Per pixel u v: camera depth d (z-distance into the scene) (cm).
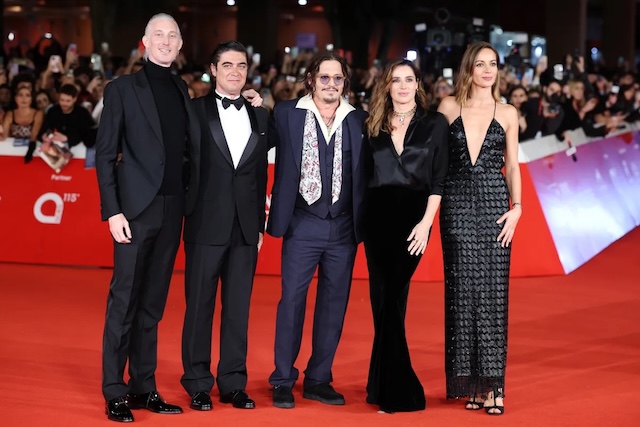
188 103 468
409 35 3042
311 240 487
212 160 475
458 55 1383
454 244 486
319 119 481
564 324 693
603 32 3362
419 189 478
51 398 486
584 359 587
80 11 2984
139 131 455
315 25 3416
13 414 457
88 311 716
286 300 493
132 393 476
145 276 469
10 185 934
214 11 3269
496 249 484
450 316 487
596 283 864
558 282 866
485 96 489
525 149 919
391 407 472
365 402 491
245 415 464
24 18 2986
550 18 2723
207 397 476
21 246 926
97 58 1252
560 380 536
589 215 1028
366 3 2967
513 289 830
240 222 479
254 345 617
